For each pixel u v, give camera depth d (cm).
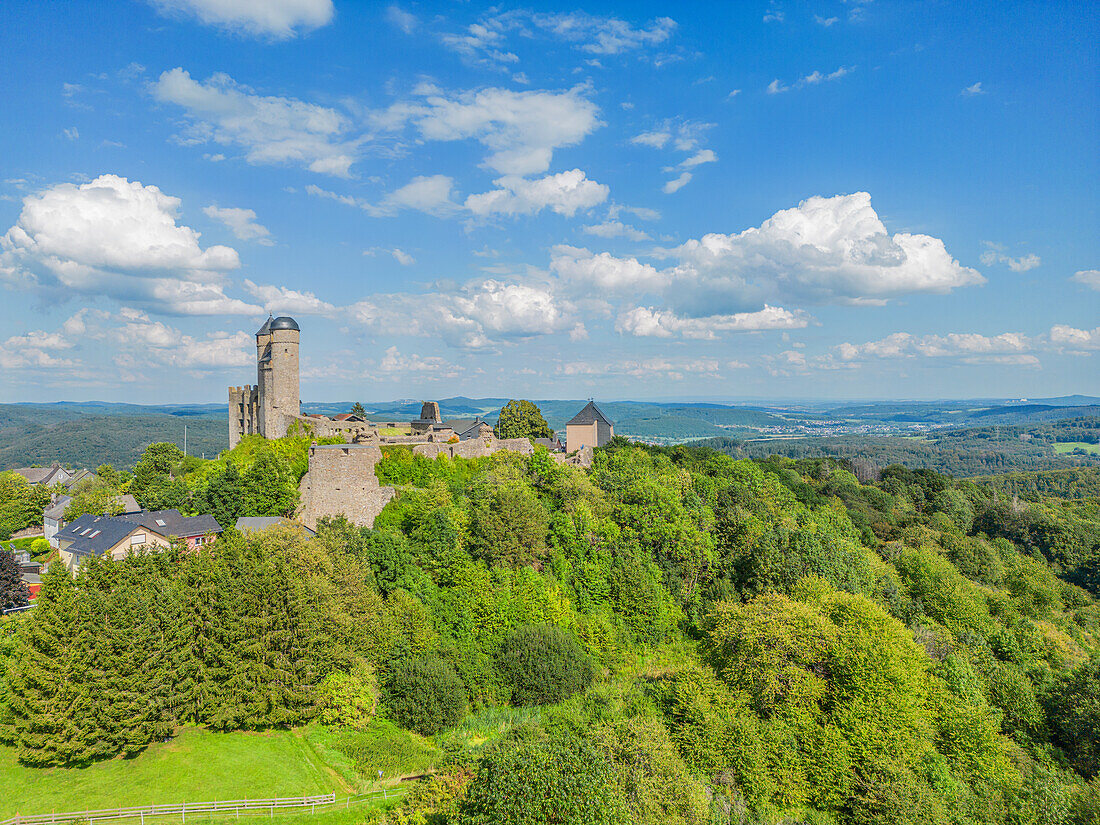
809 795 4991
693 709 5294
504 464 9038
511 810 3300
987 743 5612
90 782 4194
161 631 4772
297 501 7812
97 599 4594
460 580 6488
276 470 8106
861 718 5356
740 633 6075
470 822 3353
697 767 4991
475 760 4028
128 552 5253
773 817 4688
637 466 10725
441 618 6150
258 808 4062
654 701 5697
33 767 4297
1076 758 6078
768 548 8125
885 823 4588
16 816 3822
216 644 4909
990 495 18412
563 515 7856
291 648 5125
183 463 11488
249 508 7900
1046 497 19012
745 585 8262
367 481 7569
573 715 5378
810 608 6334
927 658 6538
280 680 4972
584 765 3584
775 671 5662
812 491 14450
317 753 4709
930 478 17600
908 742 5266
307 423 9744
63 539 8931
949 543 12444
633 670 6488
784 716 5472
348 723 5016
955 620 8631
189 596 5062
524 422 13550
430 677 5394
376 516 7581
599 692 5822
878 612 6238
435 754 4816
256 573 5141
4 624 6359
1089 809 4806
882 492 16325
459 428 12950
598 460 11375
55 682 4294
